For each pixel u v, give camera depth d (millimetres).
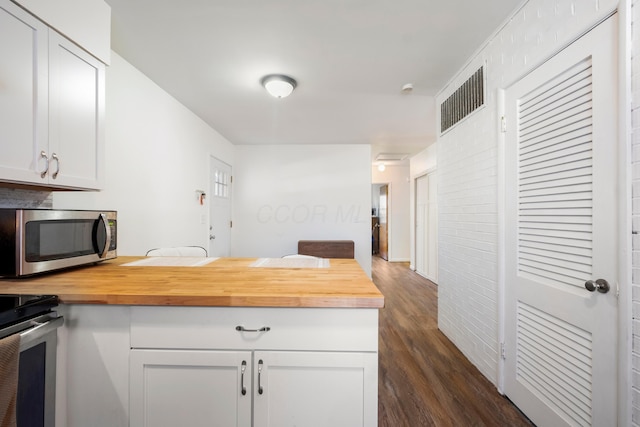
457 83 2197
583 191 1122
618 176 980
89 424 979
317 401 958
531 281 1408
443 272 2498
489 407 1559
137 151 2123
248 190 4582
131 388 966
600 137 1047
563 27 1206
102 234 1400
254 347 957
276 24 1634
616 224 991
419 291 3986
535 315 1394
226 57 1980
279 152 4582
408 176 6504
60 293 942
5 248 1049
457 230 2207
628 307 951
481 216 1860
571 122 1178
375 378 951
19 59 1033
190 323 958
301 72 2191
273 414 959
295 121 3373
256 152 4590
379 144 4520
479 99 1877
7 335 766
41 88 1109
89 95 1339
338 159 4562
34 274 1120
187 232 2938
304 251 4250
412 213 5457
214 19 1589
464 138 2082
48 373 896
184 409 970
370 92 2543
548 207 1305
